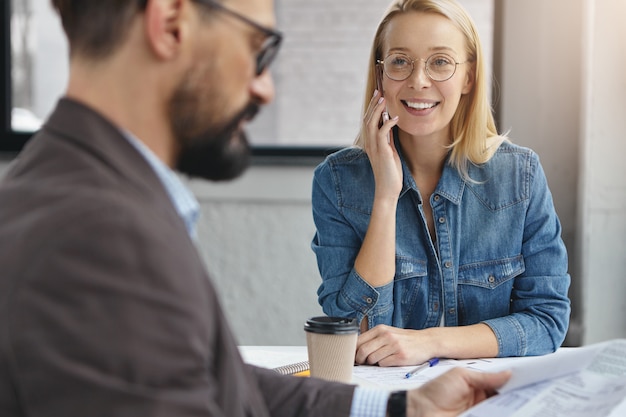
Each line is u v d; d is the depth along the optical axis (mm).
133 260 592
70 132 678
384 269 1641
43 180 653
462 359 1530
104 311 574
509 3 2682
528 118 2713
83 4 684
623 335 2662
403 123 1659
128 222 601
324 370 1271
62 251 581
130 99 694
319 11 3002
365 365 1479
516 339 1569
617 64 2572
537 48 2684
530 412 957
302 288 2943
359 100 3031
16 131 3000
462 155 1704
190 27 692
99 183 642
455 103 1647
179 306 605
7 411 592
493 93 2705
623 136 2598
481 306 1714
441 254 1701
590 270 2648
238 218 2943
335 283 1705
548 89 2691
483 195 1711
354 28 3004
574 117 2689
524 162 1728
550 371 1014
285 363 1438
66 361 564
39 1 2979
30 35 2994
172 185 737
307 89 3041
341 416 1033
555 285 1688
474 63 1673
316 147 3016
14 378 579
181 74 697
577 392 971
